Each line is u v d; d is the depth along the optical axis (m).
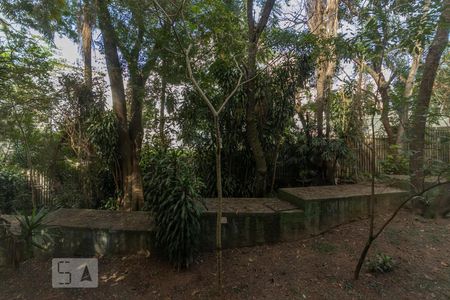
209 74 5.01
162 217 3.44
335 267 3.43
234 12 4.80
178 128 5.48
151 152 5.02
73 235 3.91
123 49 4.56
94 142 5.28
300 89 5.84
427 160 3.22
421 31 2.54
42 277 3.47
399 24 2.67
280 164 6.17
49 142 5.85
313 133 6.38
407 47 2.73
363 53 3.11
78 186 5.79
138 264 3.64
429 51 4.32
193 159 5.40
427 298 2.86
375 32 2.74
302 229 4.23
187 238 3.36
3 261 3.67
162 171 3.60
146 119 5.61
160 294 3.09
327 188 5.37
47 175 6.11
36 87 4.84
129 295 3.11
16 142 5.70
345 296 2.94
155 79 5.03
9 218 4.49
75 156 5.83
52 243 3.72
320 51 4.89
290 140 6.31
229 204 4.54
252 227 4.05
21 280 3.43
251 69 4.44
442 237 4.05
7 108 4.68
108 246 3.87
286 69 5.28
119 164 5.42
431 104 4.82
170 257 3.44
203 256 3.80
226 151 5.38
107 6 4.23
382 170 3.86
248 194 5.45
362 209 4.76
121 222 4.10
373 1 2.87
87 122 5.41
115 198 5.62
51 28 5.02
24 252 3.84
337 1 5.60
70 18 5.24
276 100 5.41
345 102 6.23
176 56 4.27
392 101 3.15
